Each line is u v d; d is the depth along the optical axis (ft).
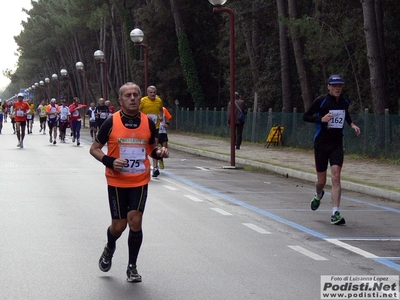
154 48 163.43
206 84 165.68
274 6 123.13
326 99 35.63
